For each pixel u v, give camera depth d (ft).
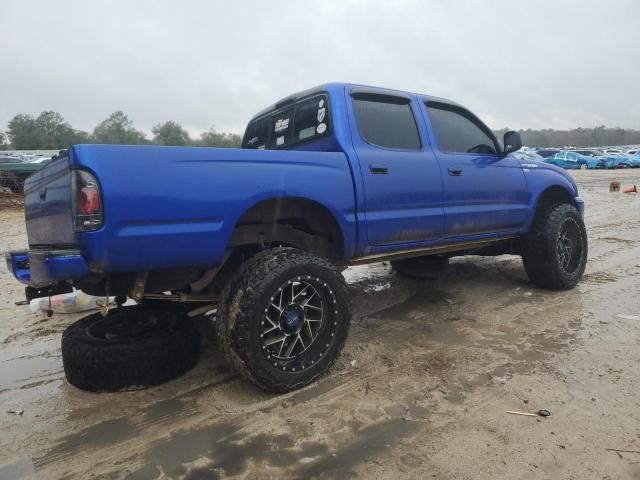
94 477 7.06
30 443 7.98
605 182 79.66
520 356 10.94
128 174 7.93
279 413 8.71
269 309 9.28
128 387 9.64
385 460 7.25
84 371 9.54
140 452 7.65
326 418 8.49
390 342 12.13
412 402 8.98
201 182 8.68
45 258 7.82
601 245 24.81
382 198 11.60
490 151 15.57
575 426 8.00
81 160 7.59
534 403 8.79
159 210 8.20
